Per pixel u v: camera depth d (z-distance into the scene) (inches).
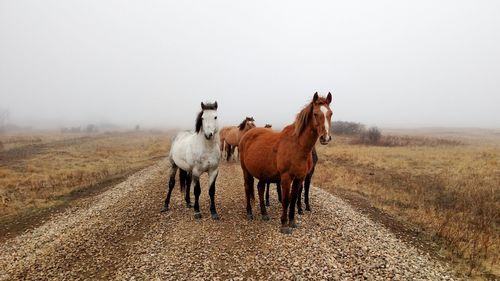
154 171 580.1
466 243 278.5
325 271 201.6
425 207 390.0
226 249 234.8
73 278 211.6
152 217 314.7
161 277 201.3
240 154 309.4
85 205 393.1
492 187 483.5
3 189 489.7
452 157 772.6
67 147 1163.9
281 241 241.9
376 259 218.1
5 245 285.9
